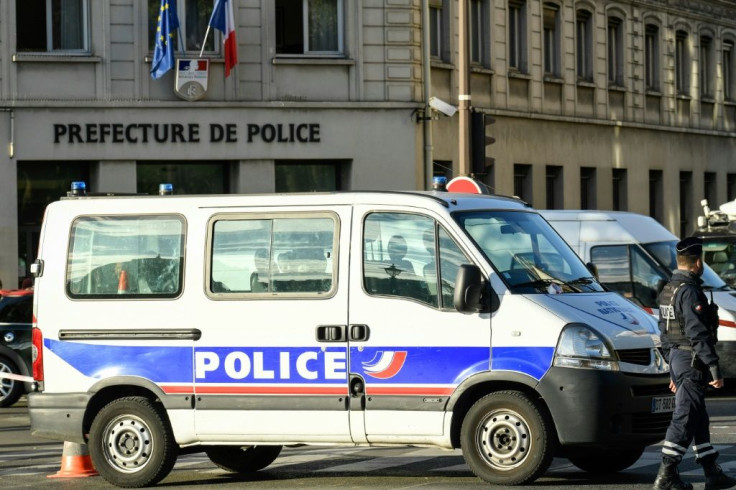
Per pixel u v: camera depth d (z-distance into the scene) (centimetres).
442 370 1218
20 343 2197
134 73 3109
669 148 4597
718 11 4919
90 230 1331
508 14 3775
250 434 1269
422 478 1311
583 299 1238
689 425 1148
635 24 4375
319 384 1249
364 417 1237
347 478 1334
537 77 3872
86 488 1310
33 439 1764
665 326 1169
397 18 3262
